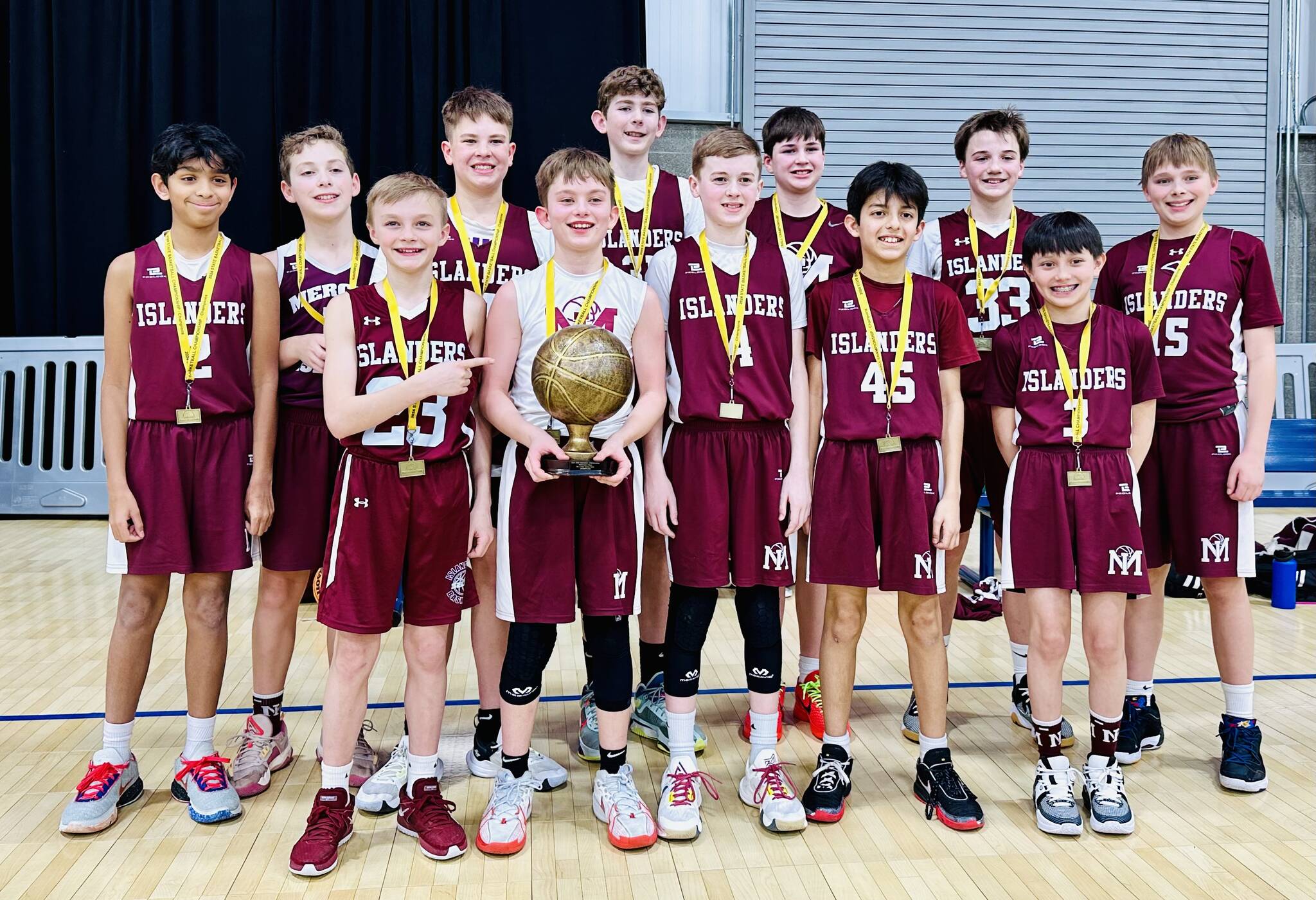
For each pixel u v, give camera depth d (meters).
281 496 2.38
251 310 2.26
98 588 4.23
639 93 2.89
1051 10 6.29
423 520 2.06
